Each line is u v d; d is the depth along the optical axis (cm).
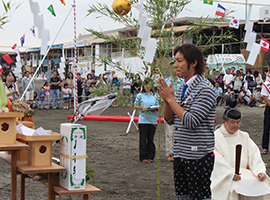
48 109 1756
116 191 509
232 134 421
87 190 267
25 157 318
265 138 766
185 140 289
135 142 917
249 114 1505
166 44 340
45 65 2955
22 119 399
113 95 341
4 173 593
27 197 475
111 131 1095
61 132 279
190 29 345
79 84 1750
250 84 1820
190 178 290
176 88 345
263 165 402
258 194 382
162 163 693
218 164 395
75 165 264
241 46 1833
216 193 394
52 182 273
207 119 286
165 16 338
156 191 512
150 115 687
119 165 672
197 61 290
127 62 354
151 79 336
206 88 284
